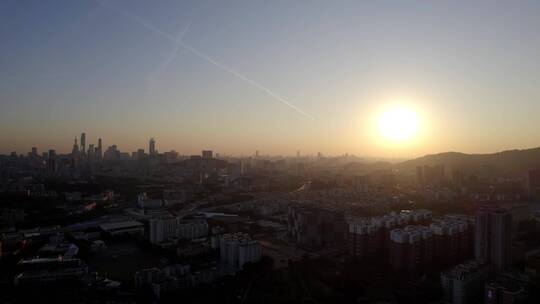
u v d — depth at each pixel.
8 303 197.75
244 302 198.00
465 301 197.50
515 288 189.38
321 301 196.62
